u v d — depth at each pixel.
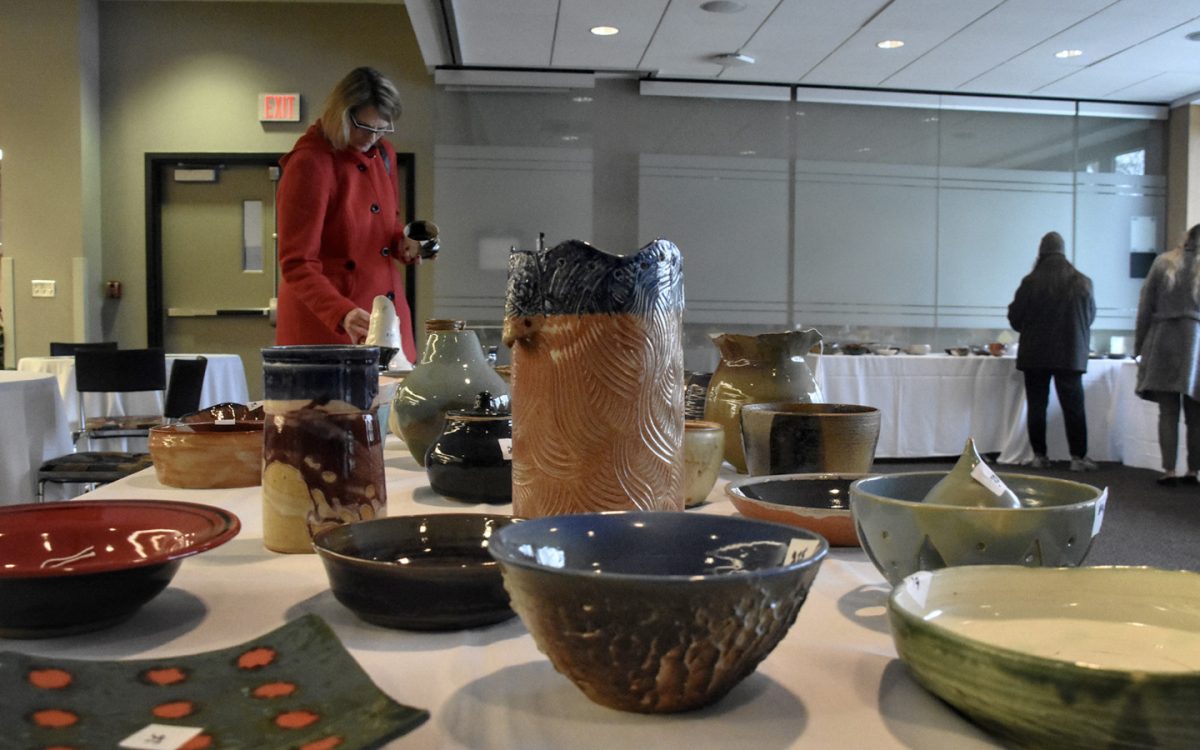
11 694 0.44
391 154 2.24
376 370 0.85
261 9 6.12
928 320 6.77
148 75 6.09
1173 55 5.72
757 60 5.91
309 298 1.87
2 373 2.29
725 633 0.43
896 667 0.54
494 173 6.34
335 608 0.66
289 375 0.81
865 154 6.68
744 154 6.56
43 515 0.72
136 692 0.46
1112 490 4.49
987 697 0.41
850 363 5.33
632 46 5.65
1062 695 0.38
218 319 6.29
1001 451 5.50
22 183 5.82
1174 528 3.54
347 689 0.45
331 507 0.81
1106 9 4.89
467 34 5.45
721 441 1.03
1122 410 5.56
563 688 0.51
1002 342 6.49
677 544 0.56
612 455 0.70
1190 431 4.62
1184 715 0.36
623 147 6.45
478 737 0.44
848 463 1.03
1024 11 4.92
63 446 2.28
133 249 6.12
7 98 5.80
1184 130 6.81
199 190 6.24
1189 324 4.51
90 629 0.59
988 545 0.61
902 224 6.72
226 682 0.47
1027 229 6.85
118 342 6.12
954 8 4.88
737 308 6.59
